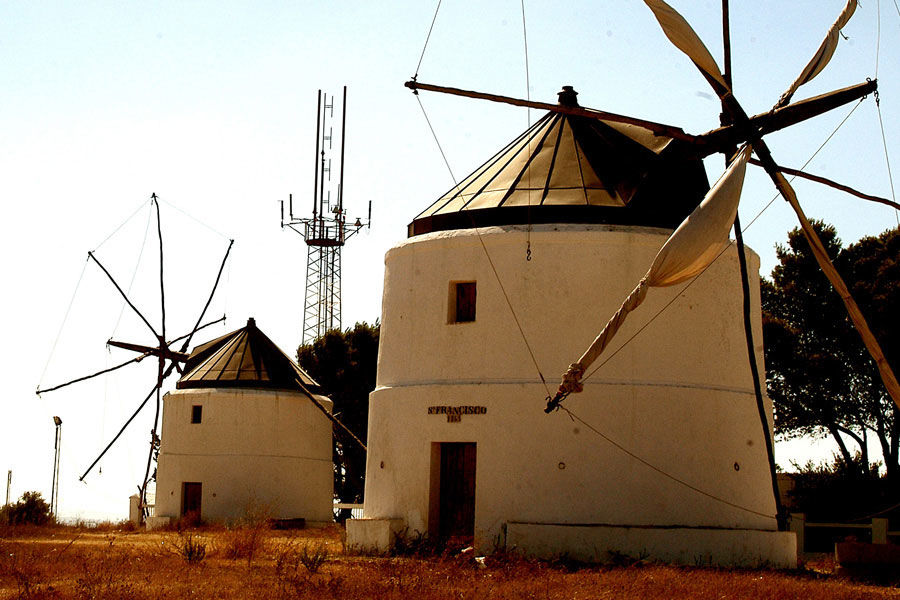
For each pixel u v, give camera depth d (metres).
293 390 47.34
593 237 24.66
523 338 24.62
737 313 25.86
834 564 25.52
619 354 24.34
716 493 24.39
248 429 45.88
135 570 20.02
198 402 46.34
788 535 24.70
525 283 24.78
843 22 26.73
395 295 26.75
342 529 36.75
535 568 20.64
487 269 25.17
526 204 25.55
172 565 20.97
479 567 21.11
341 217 58.94
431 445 25.09
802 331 43.22
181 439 46.34
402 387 25.83
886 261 41.34
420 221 27.00
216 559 22.86
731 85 25.03
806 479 43.84
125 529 42.00
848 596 17.83
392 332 26.70
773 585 18.86
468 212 26.03
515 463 24.12
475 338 25.05
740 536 23.75
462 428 24.67
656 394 24.17
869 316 40.97
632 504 23.77
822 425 44.19
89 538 31.77
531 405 24.25
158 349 53.06
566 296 24.55
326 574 19.70
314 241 58.62
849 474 42.34
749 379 25.97
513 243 24.98
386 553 24.61
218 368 47.22
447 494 25.34
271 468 45.75
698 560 23.19
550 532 23.23
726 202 21.56
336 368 57.56
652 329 24.50
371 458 26.59
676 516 23.88
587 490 23.78
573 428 24.03
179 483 45.94
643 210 25.41
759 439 25.72
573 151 26.75
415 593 16.77
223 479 45.41
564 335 24.42
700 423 24.44
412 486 25.19
